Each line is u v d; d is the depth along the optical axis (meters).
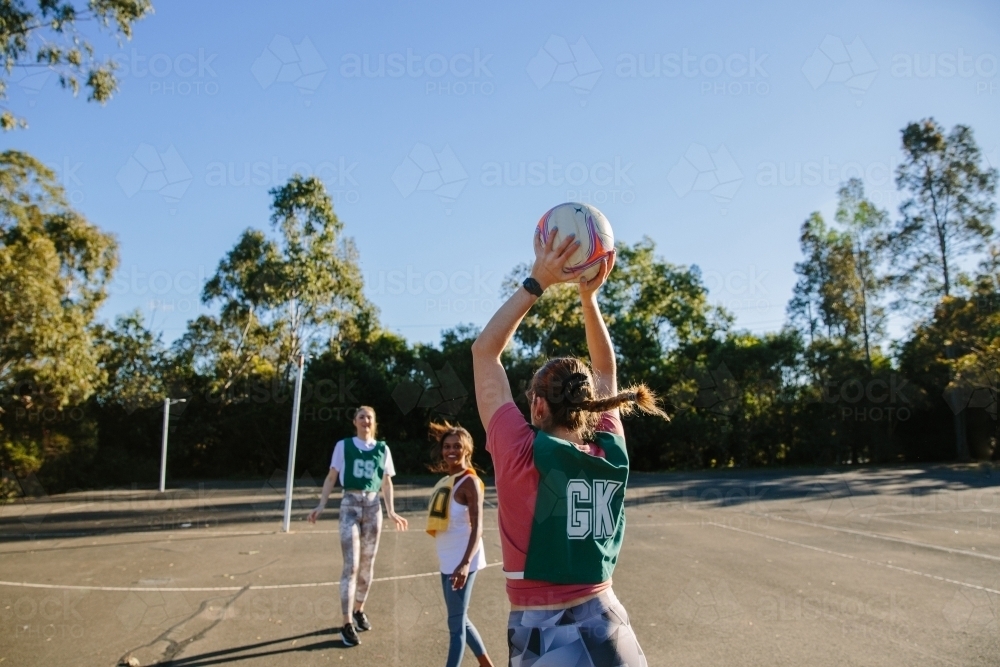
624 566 8.48
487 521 13.20
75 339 23.67
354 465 5.84
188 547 10.23
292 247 32.41
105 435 30.62
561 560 2.06
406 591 7.28
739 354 36.03
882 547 9.85
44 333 22.22
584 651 2.01
